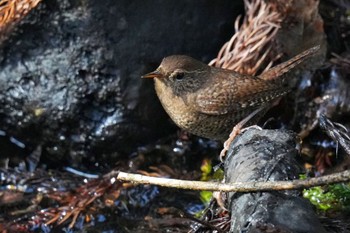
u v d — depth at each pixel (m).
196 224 8.77
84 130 11.10
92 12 10.69
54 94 10.91
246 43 11.20
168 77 10.01
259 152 7.28
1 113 11.23
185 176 10.98
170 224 9.94
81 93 10.86
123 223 10.09
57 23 10.77
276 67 10.41
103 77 10.84
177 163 11.28
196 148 11.46
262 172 6.95
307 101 11.09
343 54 11.65
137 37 10.91
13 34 10.77
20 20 10.61
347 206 9.08
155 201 10.48
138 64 10.94
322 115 9.32
